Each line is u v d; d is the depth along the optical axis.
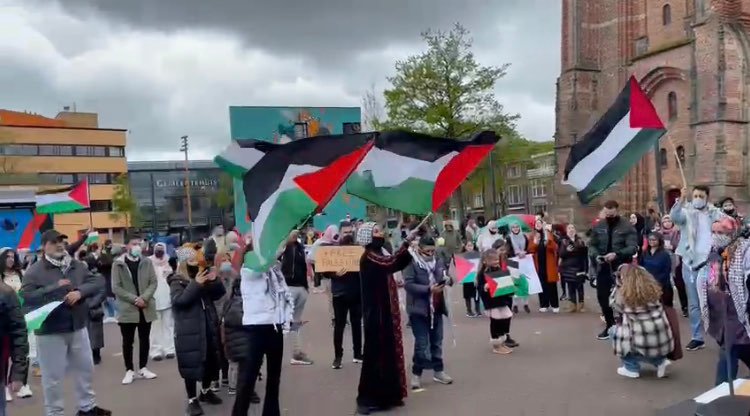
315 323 14.61
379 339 7.59
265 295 6.71
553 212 37.22
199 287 7.59
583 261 14.45
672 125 32.53
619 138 9.89
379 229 7.78
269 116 38.06
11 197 26.53
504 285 10.44
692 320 10.02
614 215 10.84
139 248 10.23
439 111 39.69
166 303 11.57
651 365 9.05
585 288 18.52
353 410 7.75
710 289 6.86
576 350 10.40
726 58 28.77
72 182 81.69
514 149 44.88
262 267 6.58
